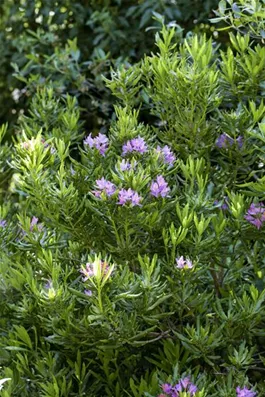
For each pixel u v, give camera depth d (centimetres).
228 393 231
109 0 459
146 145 265
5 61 502
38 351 269
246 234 256
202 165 264
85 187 264
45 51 475
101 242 263
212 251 251
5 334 271
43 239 266
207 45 286
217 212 272
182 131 270
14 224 312
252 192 249
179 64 279
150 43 449
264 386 256
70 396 257
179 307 248
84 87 410
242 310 248
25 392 251
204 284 283
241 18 275
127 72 289
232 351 256
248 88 273
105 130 415
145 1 432
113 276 236
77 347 248
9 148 329
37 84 403
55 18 474
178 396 226
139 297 234
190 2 429
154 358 274
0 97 511
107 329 230
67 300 243
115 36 447
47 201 251
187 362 255
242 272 278
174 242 240
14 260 284
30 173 250
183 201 267
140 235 253
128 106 290
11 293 268
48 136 304
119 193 238
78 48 460
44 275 257
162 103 285
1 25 511
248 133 255
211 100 265
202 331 238
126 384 265
